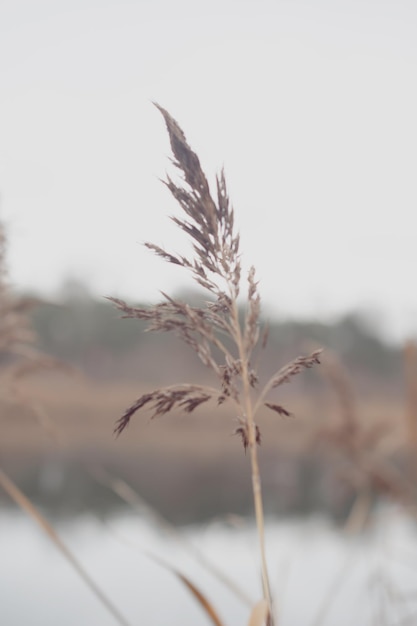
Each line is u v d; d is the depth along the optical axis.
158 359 38.16
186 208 1.10
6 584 6.01
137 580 6.26
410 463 4.17
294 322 14.45
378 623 3.61
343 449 4.13
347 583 5.81
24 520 8.61
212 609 1.45
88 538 7.79
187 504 10.34
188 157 1.11
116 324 41.06
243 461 17.94
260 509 1.14
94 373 37.97
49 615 5.18
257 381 1.13
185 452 19.88
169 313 1.11
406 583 4.91
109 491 11.10
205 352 1.10
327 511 9.80
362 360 39.81
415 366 4.01
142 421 25.17
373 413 17.03
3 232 2.25
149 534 8.08
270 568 6.73
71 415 23.80
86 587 6.01
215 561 6.88
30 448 17.59
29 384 2.66
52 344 39.50
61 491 10.92
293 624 4.99
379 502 8.53
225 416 26.78
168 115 1.13
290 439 22.95
